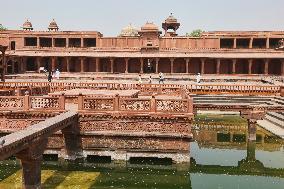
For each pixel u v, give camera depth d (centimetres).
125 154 1709
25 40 5894
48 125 1321
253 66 5584
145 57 5216
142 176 1611
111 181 1519
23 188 1225
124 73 5272
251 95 3334
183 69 5578
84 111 1717
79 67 5766
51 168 1672
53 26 6975
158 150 1694
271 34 5566
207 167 1831
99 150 1717
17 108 1750
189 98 1717
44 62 5744
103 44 5706
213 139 2548
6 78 4594
